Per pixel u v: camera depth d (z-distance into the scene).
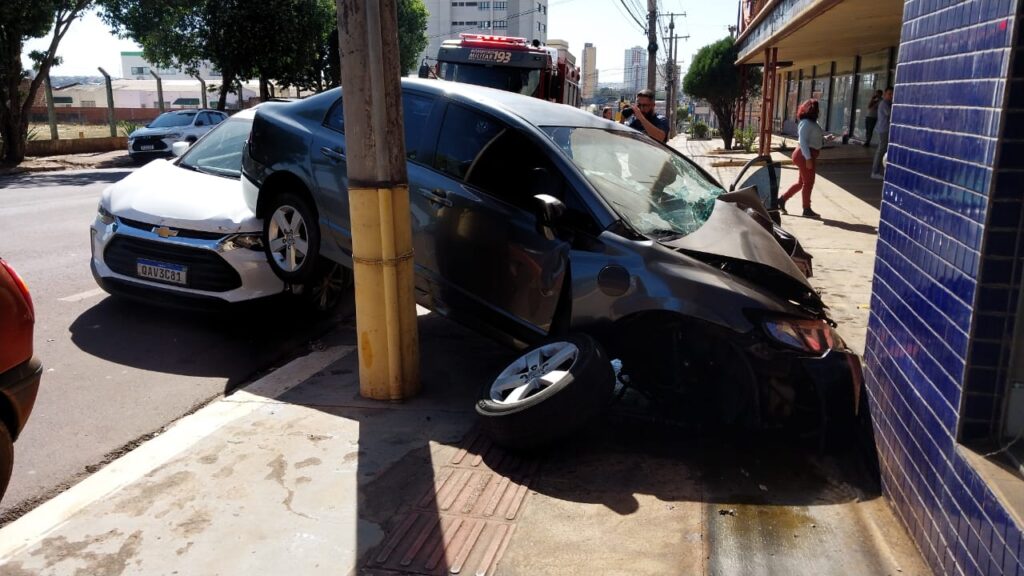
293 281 5.74
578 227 4.36
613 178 4.74
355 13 4.06
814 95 37.22
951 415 2.72
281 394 4.71
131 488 3.53
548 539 3.19
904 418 3.22
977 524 2.48
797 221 11.12
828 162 20.48
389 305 4.46
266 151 5.79
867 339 3.86
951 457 2.71
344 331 6.24
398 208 4.39
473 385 4.90
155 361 5.42
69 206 12.95
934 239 2.95
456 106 5.07
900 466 3.26
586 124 5.21
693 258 4.16
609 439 4.11
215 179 6.73
